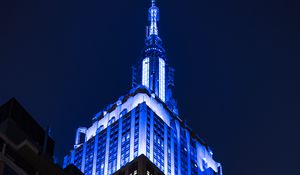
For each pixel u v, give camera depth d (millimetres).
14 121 67625
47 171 66938
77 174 79250
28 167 64938
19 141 64438
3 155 60188
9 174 59938
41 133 72688
